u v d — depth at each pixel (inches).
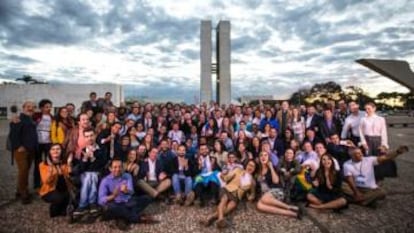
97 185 213.9
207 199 246.1
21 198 244.7
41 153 263.4
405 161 436.5
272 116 367.9
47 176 203.9
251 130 361.1
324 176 227.8
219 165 261.7
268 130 315.0
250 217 213.5
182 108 420.5
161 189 243.9
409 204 238.2
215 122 362.3
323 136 303.9
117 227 192.7
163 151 259.0
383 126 260.2
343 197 222.2
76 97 1266.0
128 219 194.9
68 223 199.2
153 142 301.0
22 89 1295.5
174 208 233.3
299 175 247.9
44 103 265.3
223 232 186.4
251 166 237.9
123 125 321.7
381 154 251.0
